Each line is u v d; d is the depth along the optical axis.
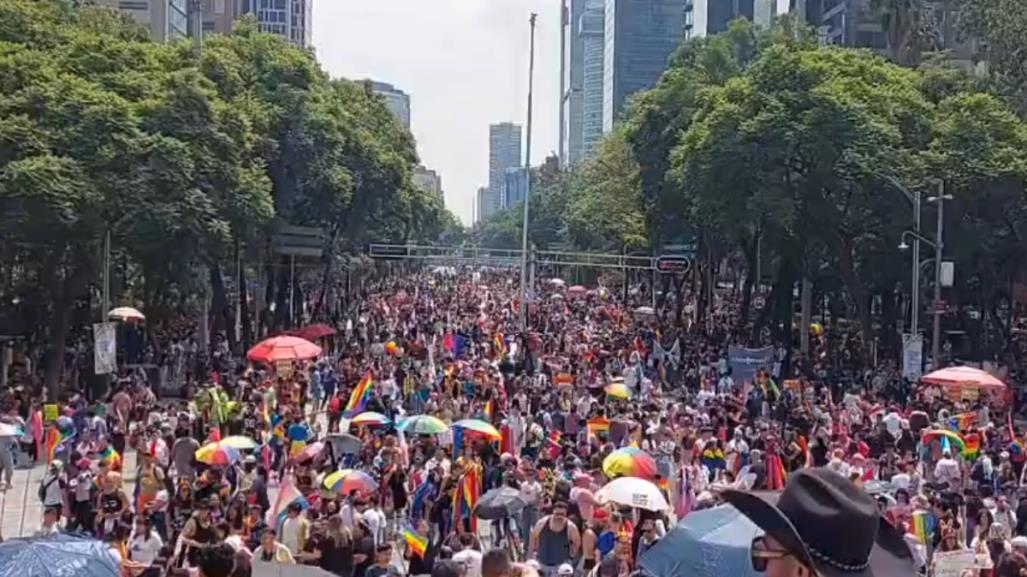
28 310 43.91
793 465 26.69
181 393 45.56
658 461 25.44
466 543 17.72
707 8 170.12
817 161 51.56
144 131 42.56
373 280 127.94
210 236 42.41
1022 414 46.12
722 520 9.73
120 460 25.52
